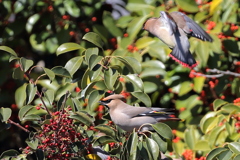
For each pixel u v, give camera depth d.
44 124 7.95
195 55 11.56
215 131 9.86
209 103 12.10
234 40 11.46
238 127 9.97
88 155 8.43
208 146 10.44
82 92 8.61
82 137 8.15
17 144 13.10
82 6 12.48
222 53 11.70
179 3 11.48
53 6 12.37
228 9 11.39
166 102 12.26
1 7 12.52
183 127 11.68
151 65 11.41
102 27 12.22
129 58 8.69
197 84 11.38
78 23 12.78
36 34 12.80
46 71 8.23
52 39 12.62
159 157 8.29
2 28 12.88
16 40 12.96
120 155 7.99
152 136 8.09
